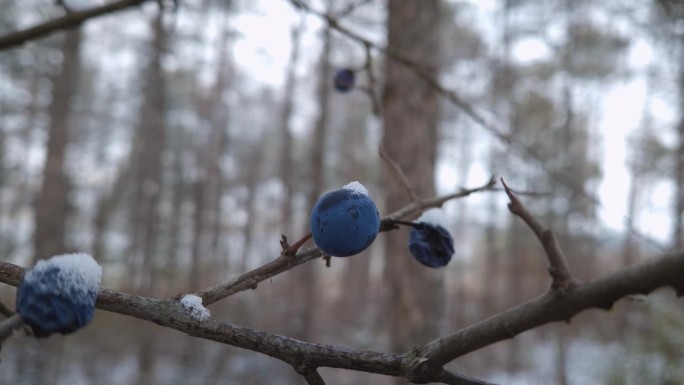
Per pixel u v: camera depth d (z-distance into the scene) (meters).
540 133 18.64
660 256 0.70
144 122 18.11
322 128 12.26
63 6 2.34
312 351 0.86
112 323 12.66
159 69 16.06
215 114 23.28
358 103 22.17
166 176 24.05
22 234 19.20
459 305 18.86
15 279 0.93
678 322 6.72
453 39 15.47
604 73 19.19
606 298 0.74
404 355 0.84
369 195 0.97
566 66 18.97
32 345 8.56
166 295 18.02
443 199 1.26
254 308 14.20
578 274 17.45
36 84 15.34
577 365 10.20
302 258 1.01
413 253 1.20
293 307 12.52
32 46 10.84
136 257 18.30
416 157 4.08
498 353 15.59
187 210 24.98
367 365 0.85
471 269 27.16
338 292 21.92
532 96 18.83
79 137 23.55
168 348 12.99
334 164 24.17
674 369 6.61
